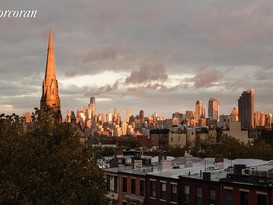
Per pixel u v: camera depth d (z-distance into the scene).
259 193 39.16
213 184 44.00
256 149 106.12
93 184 36.22
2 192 29.17
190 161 57.84
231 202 41.97
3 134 33.88
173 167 57.19
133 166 58.75
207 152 113.50
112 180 58.56
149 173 53.41
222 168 53.69
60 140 37.56
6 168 31.59
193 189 46.38
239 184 40.94
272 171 42.50
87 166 36.50
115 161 63.59
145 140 181.25
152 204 51.84
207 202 44.53
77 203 33.69
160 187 51.00
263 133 185.75
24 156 31.86
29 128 38.12
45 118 37.94
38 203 29.53
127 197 55.78
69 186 32.47
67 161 33.78
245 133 162.75
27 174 31.00
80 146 39.19
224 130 163.38
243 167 44.94
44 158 32.91
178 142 161.88
